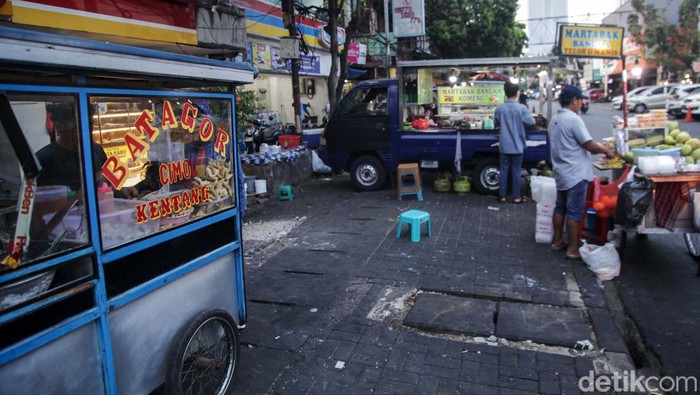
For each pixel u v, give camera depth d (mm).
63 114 2100
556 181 5215
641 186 4520
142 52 2295
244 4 11016
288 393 3109
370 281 4797
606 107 36281
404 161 8711
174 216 2709
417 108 8891
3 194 1977
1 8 4320
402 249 5684
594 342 3643
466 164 8609
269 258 5547
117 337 2367
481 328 3805
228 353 3096
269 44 12289
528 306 4191
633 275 4855
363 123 8750
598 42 6508
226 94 3055
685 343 3645
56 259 2059
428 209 7547
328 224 6859
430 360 3438
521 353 3494
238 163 3254
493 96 8320
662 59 35656
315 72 15016
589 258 4859
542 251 5508
